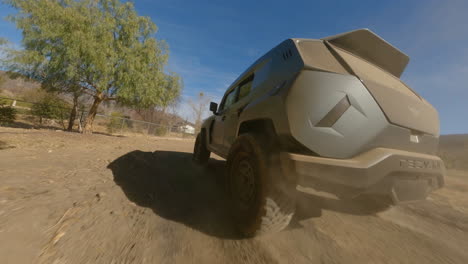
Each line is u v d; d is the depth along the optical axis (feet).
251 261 3.74
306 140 3.91
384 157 3.67
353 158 3.85
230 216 5.77
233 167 5.85
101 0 31.27
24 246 3.51
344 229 5.49
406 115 4.41
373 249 4.57
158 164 12.70
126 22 30.94
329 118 3.90
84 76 29.25
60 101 41.27
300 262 3.85
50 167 9.26
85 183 7.47
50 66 26.04
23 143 15.49
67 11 26.68
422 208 7.89
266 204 4.09
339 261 4.00
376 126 3.97
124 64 28.94
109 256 3.51
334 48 5.05
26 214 4.63
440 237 5.38
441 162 4.63
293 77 4.45
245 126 6.29
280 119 4.33
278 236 4.83
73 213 5.02
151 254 3.67
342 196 3.92
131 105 35.78
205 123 13.51
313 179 3.73
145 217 5.24
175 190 7.81
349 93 3.97
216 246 4.18
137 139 34.19
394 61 6.10
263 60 7.31
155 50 34.09
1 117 28.96
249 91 7.50
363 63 5.30
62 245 3.69
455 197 10.00
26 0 26.43
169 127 67.87
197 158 14.07
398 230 5.67
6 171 7.92
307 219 6.01
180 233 4.58
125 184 7.81
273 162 4.30
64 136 22.62
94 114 33.24
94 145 19.06
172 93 39.99
